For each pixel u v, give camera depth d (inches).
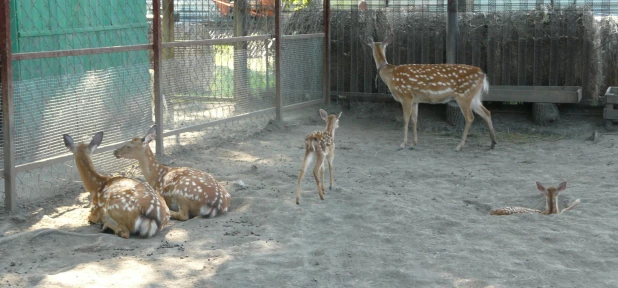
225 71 530.6
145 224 387.9
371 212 417.7
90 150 406.6
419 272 364.5
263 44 555.8
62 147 436.8
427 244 385.4
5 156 412.5
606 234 390.9
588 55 581.0
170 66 496.1
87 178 404.5
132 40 506.9
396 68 536.4
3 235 393.1
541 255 376.2
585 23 579.5
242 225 404.5
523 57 591.8
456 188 457.4
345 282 359.6
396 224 403.9
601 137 545.0
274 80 567.5
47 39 458.0
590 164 494.9
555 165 494.9
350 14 616.1
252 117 559.5
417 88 530.3
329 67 615.5
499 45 593.6
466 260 372.5
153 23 483.2
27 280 349.7
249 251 380.2
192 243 386.0
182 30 538.9
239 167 482.6
